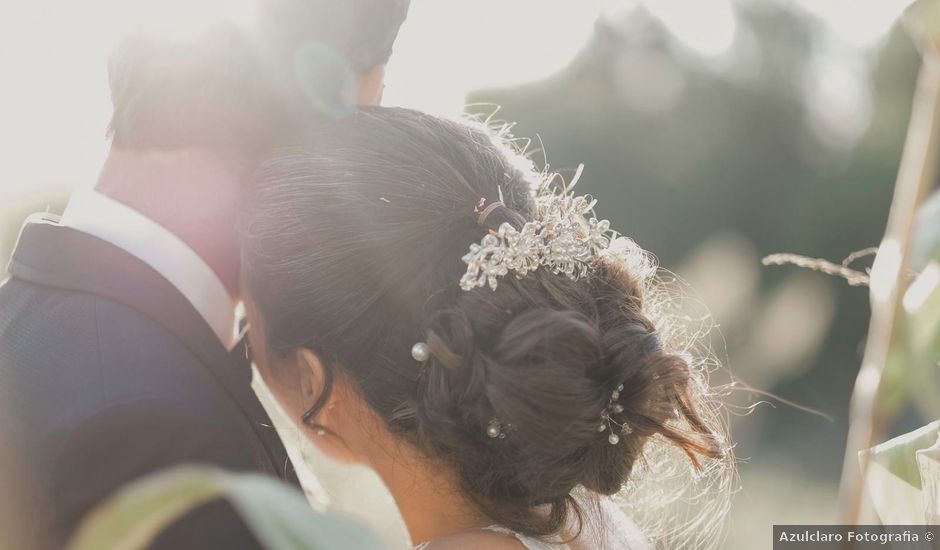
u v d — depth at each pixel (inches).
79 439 71.6
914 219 38.1
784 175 574.6
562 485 74.2
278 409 91.6
